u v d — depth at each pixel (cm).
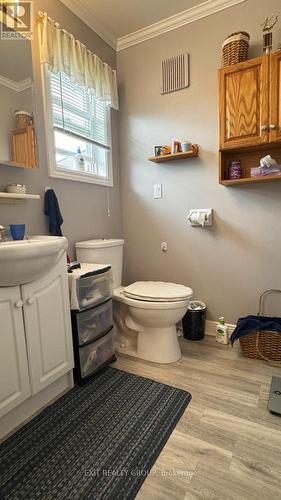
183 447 109
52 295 132
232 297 206
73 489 93
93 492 92
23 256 103
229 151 184
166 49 210
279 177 166
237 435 115
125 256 250
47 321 129
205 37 194
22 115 149
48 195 169
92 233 214
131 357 182
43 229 171
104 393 144
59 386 144
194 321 204
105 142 227
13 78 145
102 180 221
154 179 228
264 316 193
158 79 216
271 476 97
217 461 103
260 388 147
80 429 120
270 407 129
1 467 102
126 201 246
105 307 169
